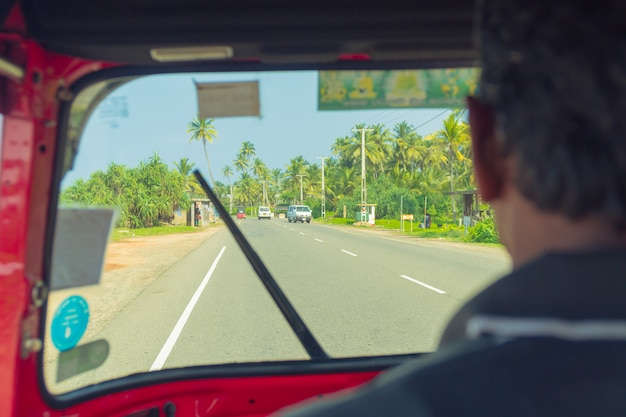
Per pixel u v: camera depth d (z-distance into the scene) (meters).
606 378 0.50
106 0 1.26
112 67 1.50
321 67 1.53
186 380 1.85
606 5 0.56
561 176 0.53
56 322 1.55
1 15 1.25
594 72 0.54
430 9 1.31
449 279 3.90
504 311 0.57
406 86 1.58
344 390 1.93
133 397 1.78
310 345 1.95
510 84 0.58
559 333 0.53
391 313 3.93
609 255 0.54
